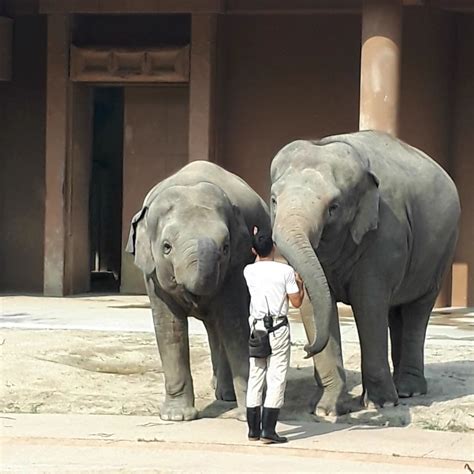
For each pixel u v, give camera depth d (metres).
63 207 23.94
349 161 11.60
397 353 13.66
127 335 17.55
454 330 19.17
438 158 22.61
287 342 11.05
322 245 11.51
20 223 25.02
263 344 10.98
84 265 24.84
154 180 24.23
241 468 10.20
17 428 11.70
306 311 12.24
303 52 23.52
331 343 12.29
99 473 10.12
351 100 23.33
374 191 11.77
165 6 23.38
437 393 13.34
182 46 23.39
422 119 22.34
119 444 11.06
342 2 22.94
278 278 11.05
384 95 20.36
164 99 24.19
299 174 11.42
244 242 11.66
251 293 11.09
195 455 10.74
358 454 10.67
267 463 10.42
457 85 22.83
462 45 22.78
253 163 23.75
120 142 27.97
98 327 18.47
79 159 24.45
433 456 10.65
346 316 20.78
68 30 23.91
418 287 13.05
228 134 23.88
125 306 22.16
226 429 11.62
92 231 27.72
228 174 12.43
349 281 12.17
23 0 24.64
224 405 12.69
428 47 22.38
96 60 23.86
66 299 23.39
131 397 13.22
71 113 24.06
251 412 11.08
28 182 24.95
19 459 10.58
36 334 17.33
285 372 11.06
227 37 23.86
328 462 10.53
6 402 12.96
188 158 23.58
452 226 13.27
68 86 23.95
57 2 23.78
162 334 12.04
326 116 23.42
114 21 24.42
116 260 27.91
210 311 11.88
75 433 11.47
